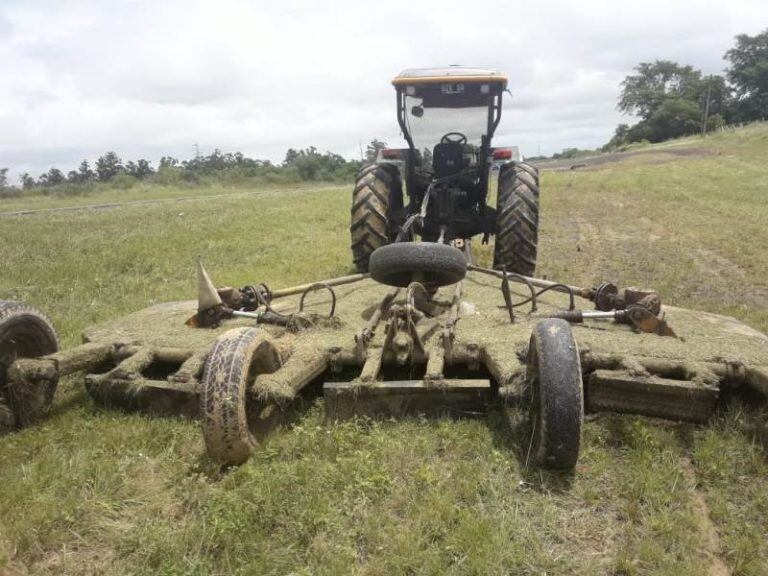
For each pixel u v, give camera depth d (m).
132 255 9.48
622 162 33.84
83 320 5.77
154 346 3.94
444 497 2.77
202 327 4.34
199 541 2.50
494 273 5.63
